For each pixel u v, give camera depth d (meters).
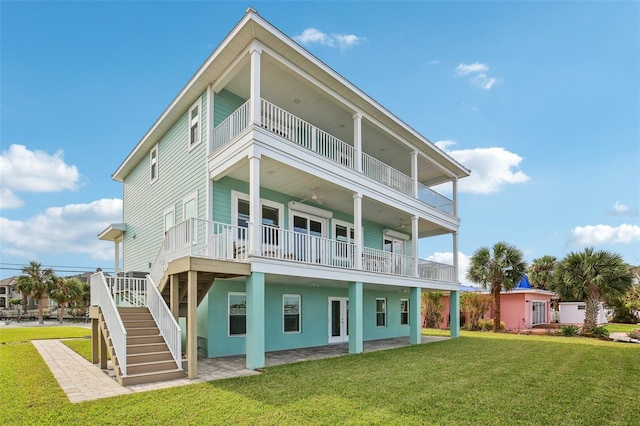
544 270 34.66
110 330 8.76
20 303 56.44
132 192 18.28
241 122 10.97
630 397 7.00
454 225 19.59
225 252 9.70
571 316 35.12
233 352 11.74
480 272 24.55
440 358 11.30
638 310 34.06
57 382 7.86
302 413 5.75
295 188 13.34
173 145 14.41
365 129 15.77
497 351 13.19
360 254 12.89
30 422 5.34
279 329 13.41
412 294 16.02
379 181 14.36
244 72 11.63
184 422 5.36
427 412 5.86
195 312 8.47
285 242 13.65
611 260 20.98
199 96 12.85
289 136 12.14
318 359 10.84
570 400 6.72
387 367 9.59
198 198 12.27
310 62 11.20
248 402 6.30
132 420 5.44
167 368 8.21
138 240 16.95
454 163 19.28
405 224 18.94
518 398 6.79
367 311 17.86
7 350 13.23
